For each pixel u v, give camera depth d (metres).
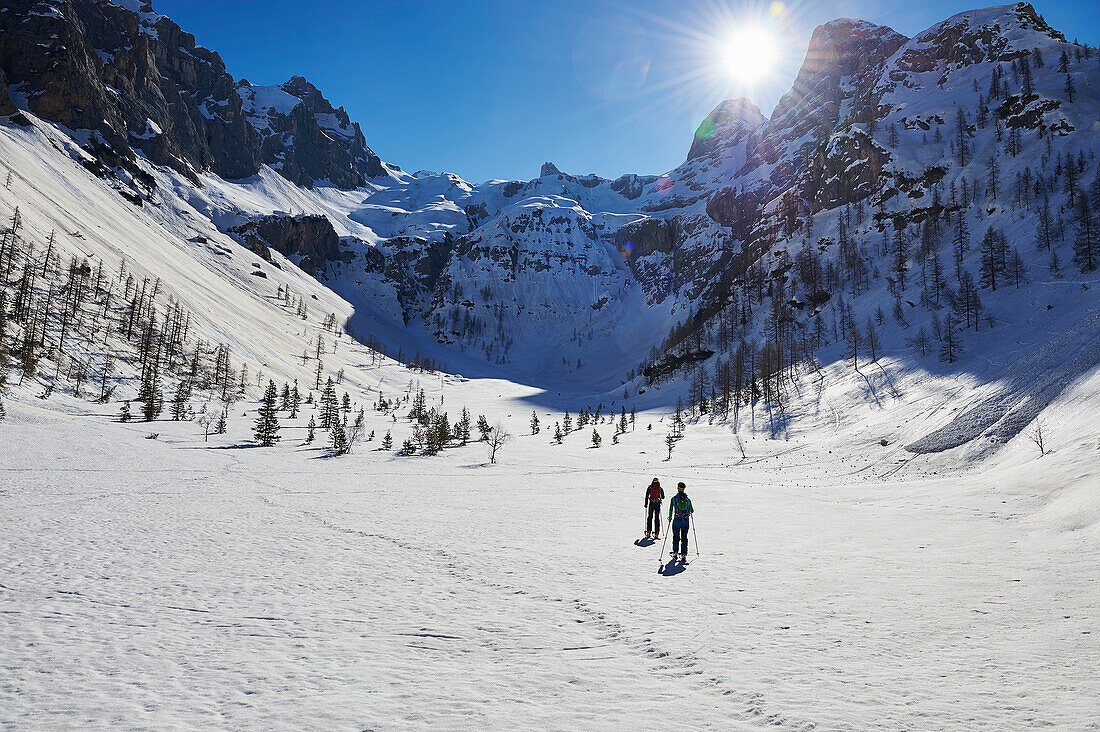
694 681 8.31
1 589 13.02
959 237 138.75
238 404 115.31
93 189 199.12
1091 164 138.75
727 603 12.35
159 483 39.44
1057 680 7.70
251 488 38.94
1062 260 104.81
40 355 89.62
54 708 7.33
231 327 157.38
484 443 93.94
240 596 13.17
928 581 13.38
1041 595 11.61
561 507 31.31
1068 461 26.73
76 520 23.47
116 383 98.50
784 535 20.91
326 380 165.25
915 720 6.79
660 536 21.61
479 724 6.95
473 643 10.12
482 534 22.23
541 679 8.48
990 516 22.23
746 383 125.12
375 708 7.46
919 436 49.66
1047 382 41.97
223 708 7.44
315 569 16.05
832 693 7.69
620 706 7.49
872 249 176.50
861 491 33.91
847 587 13.27
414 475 52.62
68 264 119.25
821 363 118.06
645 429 115.75
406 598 13.12
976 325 95.38
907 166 193.62
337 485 42.50
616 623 11.15
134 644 9.93
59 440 58.59
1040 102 176.25
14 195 130.88
